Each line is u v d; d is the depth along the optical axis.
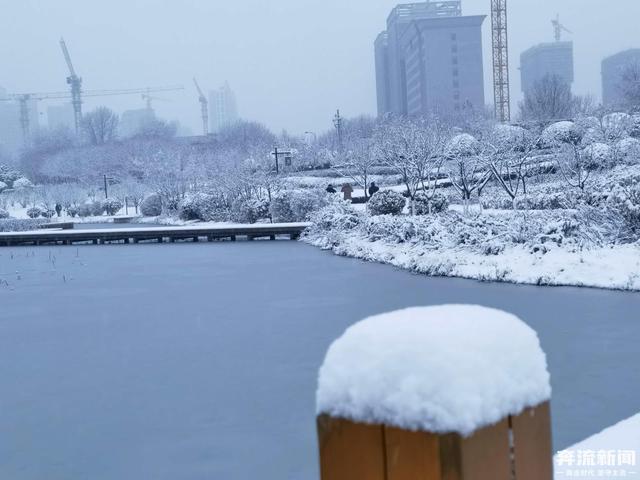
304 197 46.31
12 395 10.88
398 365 1.42
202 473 7.62
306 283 21.73
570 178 37.41
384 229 29.53
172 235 43.62
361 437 1.47
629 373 10.42
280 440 8.47
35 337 15.40
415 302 17.12
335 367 1.51
